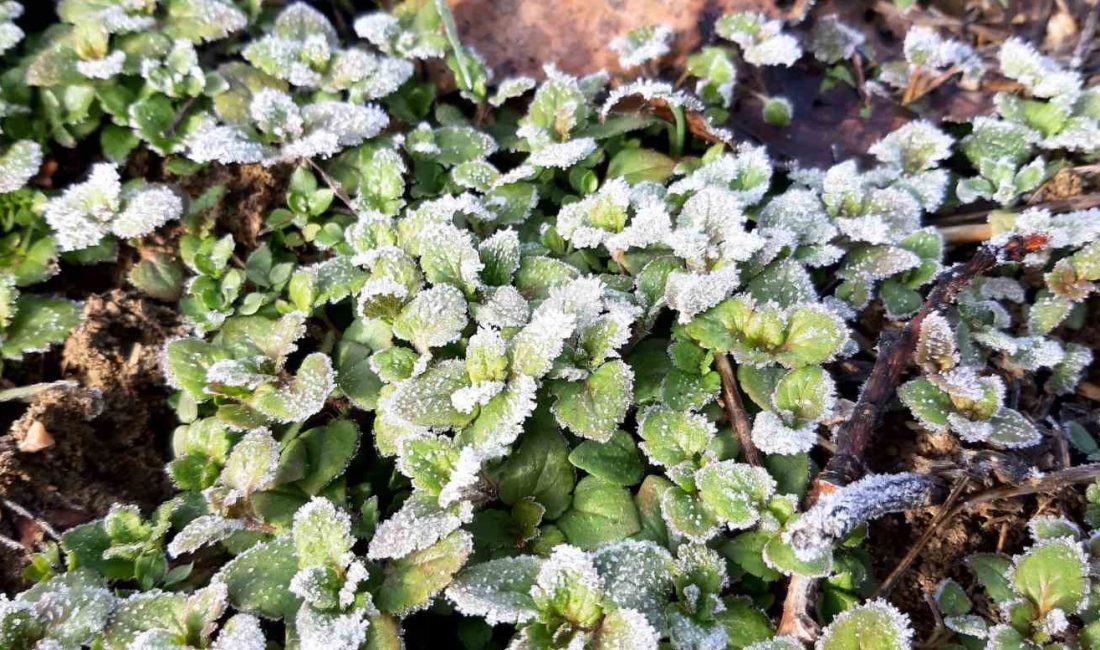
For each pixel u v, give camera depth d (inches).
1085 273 5.7
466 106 7.4
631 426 5.4
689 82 7.3
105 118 6.6
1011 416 5.1
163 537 4.9
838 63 7.4
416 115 7.1
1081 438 5.5
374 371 5.3
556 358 5.0
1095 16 7.4
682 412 5.0
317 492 5.0
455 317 5.1
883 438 5.5
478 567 4.5
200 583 4.9
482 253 5.6
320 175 6.5
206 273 5.8
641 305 5.5
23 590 4.8
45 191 6.4
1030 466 5.0
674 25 7.2
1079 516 5.2
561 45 7.4
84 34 6.4
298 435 5.2
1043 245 5.4
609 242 5.6
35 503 5.0
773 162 6.9
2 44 6.4
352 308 5.9
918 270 5.8
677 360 5.3
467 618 4.7
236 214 6.4
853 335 5.8
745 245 5.3
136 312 5.8
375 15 7.0
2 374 5.6
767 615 4.6
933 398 5.1
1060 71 6.9
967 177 6.8
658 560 4.5
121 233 5.8
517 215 6.1
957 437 5.3
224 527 4.7
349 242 5.8
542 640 4.2
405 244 5.7
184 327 5.8
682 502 4.7
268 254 6.1
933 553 5.1
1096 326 6.0
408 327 5.1
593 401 4.9
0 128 6.3
